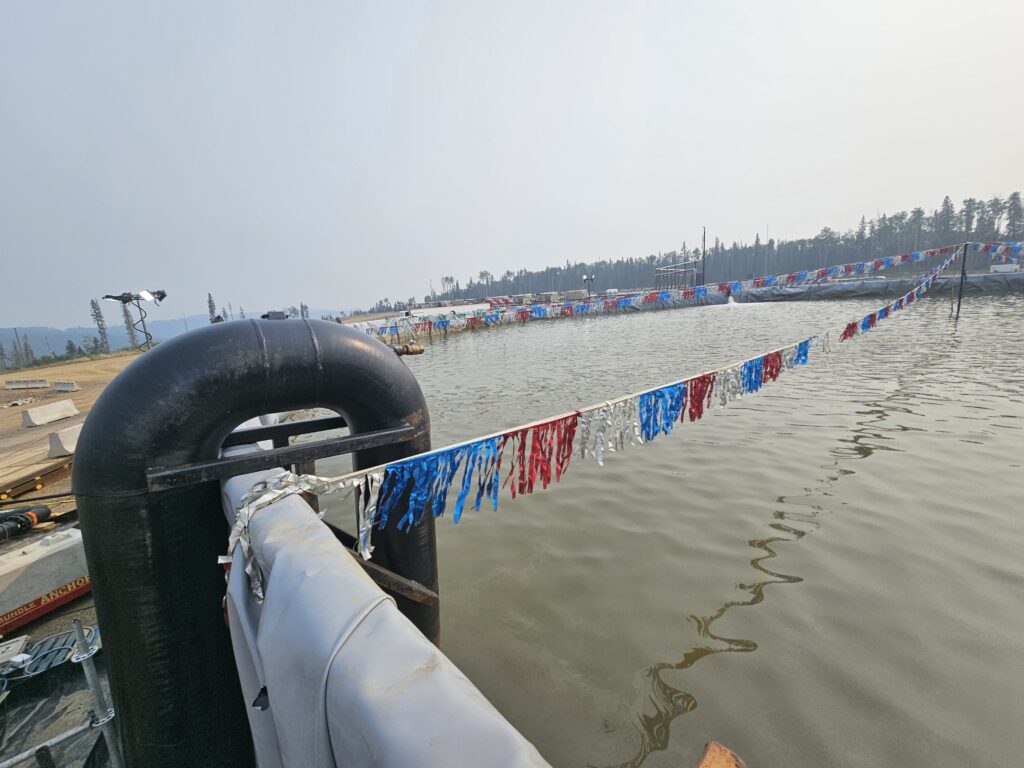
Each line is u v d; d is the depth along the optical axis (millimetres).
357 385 2873
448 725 998
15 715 3756
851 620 4656
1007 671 3990
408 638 1276
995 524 6145
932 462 8180
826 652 4297
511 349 33031
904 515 6500
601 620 4906
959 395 12281
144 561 2412
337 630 1292
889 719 3641
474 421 13625
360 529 2674
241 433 3396
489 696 4059
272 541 1797
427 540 3283
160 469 2342
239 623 1994
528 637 4723
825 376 15625
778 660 4250
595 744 3613
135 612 2465
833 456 8812
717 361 21125
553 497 7781
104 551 2393
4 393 21906
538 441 3400
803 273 30141
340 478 2576
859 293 47844
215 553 2660
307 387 2736
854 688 3916
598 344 31938
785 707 3801
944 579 5156
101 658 4273
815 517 6645
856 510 6738
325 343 2760
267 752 1875
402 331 43812
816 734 3564
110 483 2311
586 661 4395
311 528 1911
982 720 3588
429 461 2859
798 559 5688
